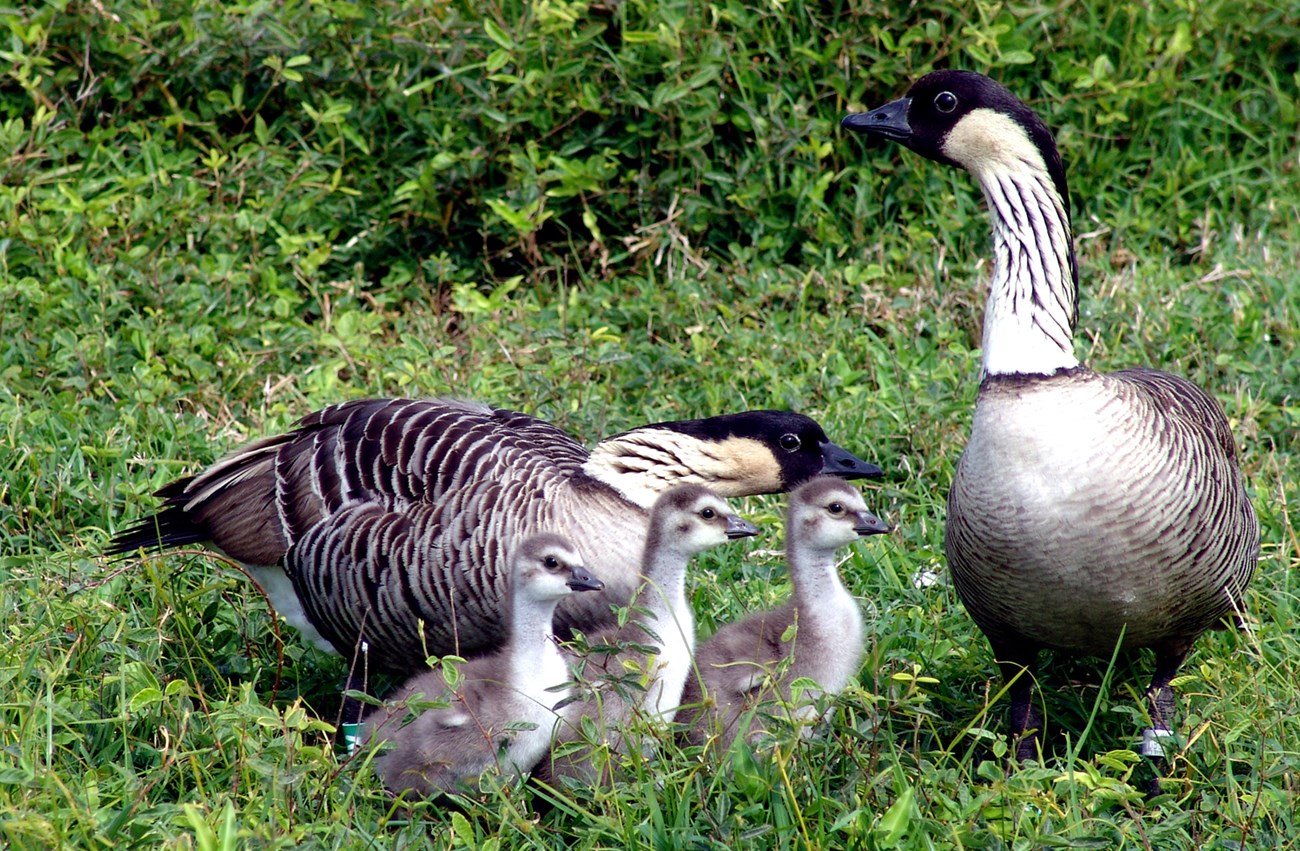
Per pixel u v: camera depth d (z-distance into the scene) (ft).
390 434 33.37
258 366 46.98
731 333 49.08
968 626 36.58
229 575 36.70
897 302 50.29
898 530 40.65
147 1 53.52
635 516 33.09
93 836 25.18
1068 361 30.42
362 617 33.01
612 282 53.21
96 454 40.93
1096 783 28.02
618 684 28.32
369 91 53.78
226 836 24.39
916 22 56.13
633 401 46.80
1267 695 32.22
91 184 50.65
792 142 53.21
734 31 54.65
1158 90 57.36
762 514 40.19
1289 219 56.85
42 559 36.70
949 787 28.60
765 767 28.40
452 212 54.44
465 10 54.95
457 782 29.60
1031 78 57.47
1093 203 57.31
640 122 54.44
